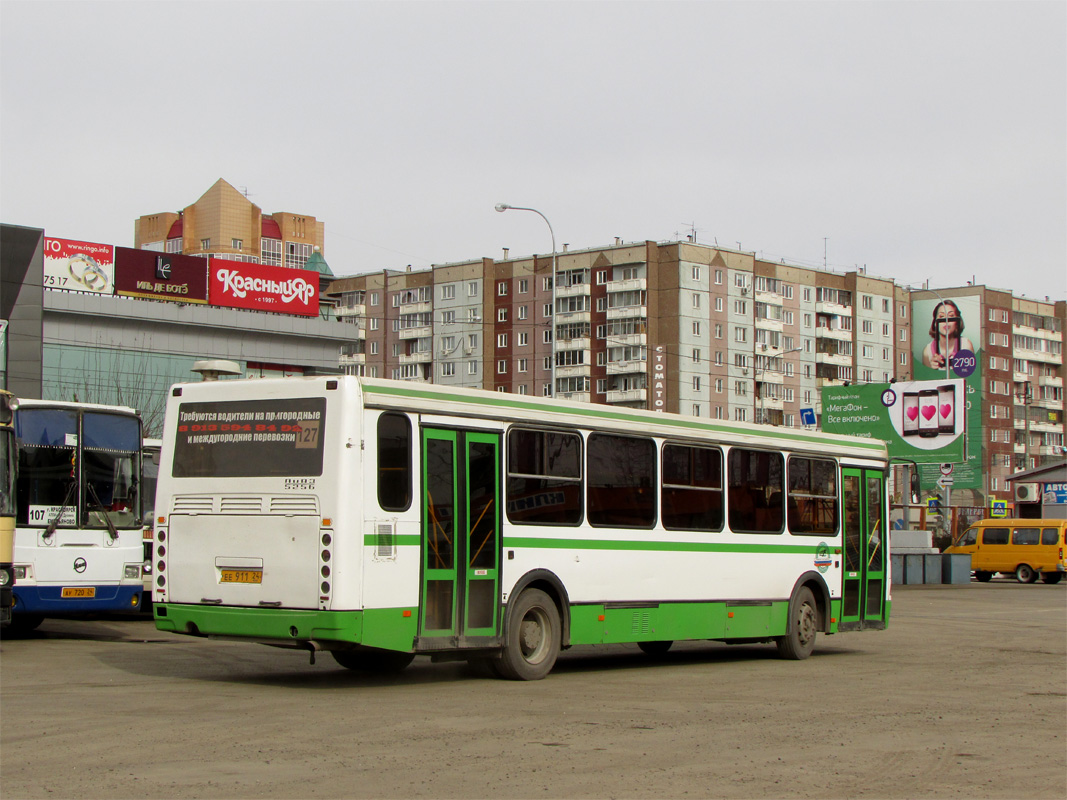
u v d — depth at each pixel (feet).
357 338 208.23
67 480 58.75
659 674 49.44
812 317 341.00
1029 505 237.04
